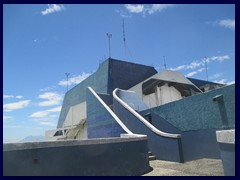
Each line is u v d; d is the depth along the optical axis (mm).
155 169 10703
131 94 23328
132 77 36094
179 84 30125
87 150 8328
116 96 20078
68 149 7852
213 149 12812
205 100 13773
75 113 32500
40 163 7176
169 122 16109
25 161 6922
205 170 9766
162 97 28062
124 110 17906
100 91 34469
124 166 9312
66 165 7684
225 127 12359
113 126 17750
